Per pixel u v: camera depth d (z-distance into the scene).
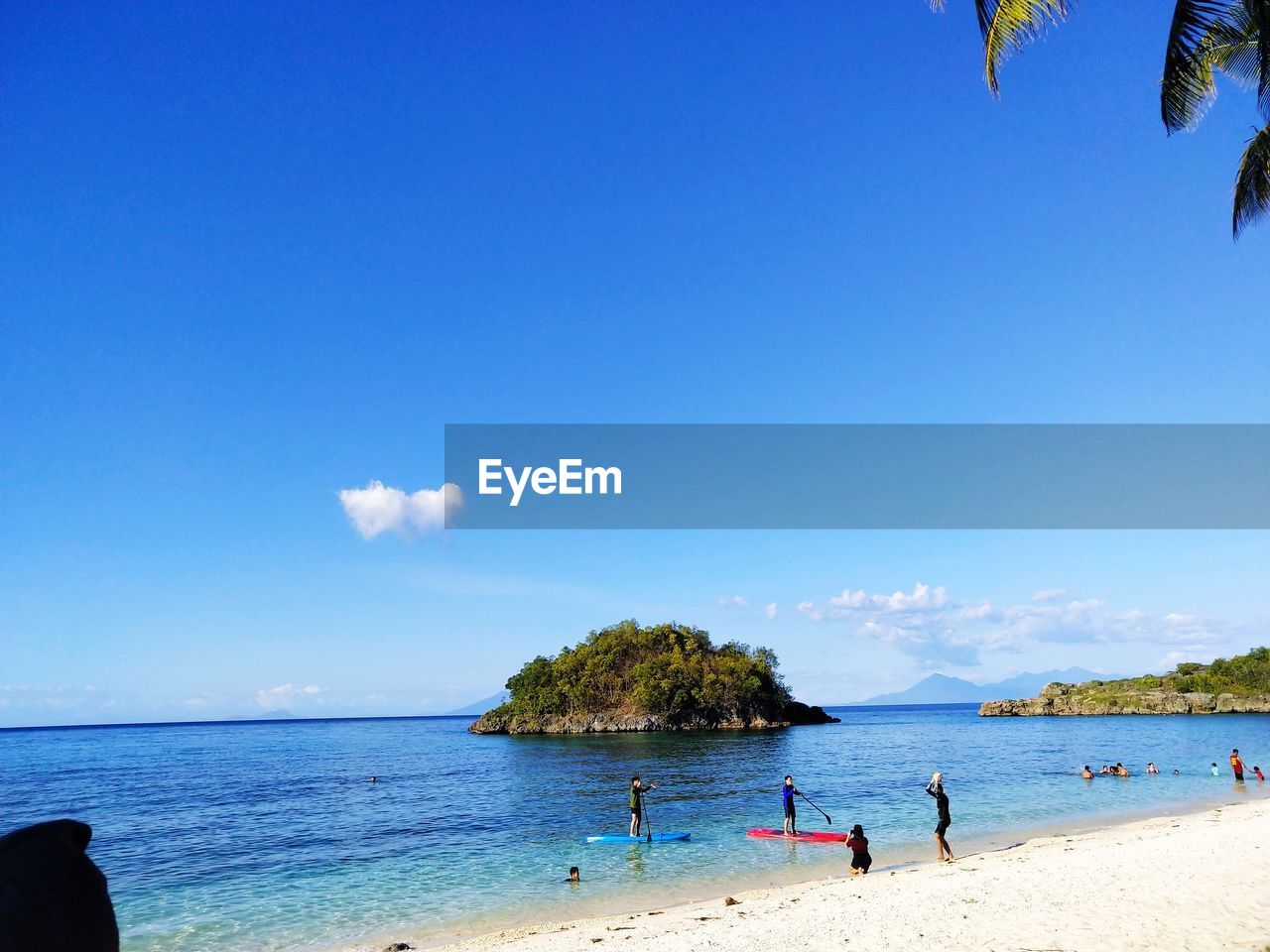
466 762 81.38
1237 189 19.11
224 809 44.91
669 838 29.77
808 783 49.56
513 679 155.12
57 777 70.88
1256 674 149.62
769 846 27.88
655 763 71.19
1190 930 13.48
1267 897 15.23
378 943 17.95
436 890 23.22
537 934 17.17
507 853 28.58
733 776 55.91
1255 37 18.03
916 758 69.19
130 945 18.36
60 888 2.48
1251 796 37.75
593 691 142.75
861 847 21.86
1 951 2.14
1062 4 13.96
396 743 134.25
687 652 145.25
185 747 135.62
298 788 56.66
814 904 17.48
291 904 22.02
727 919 16.83
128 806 47.28
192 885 24.97
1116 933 13.53
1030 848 24.91
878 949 13.47
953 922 14.79
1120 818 32.12
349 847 31.22
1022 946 13.17
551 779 58.16
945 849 23.06
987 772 53.97
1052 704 170.12
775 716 145.75
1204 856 19.33
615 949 14.71
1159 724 119.12
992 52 14.87
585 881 23.55
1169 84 16.47
